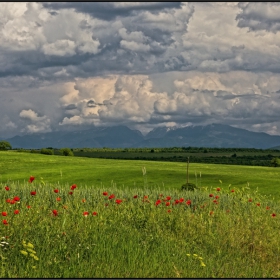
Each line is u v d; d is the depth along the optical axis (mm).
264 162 151000
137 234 13094
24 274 9672
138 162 94562
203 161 155375
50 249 10953
